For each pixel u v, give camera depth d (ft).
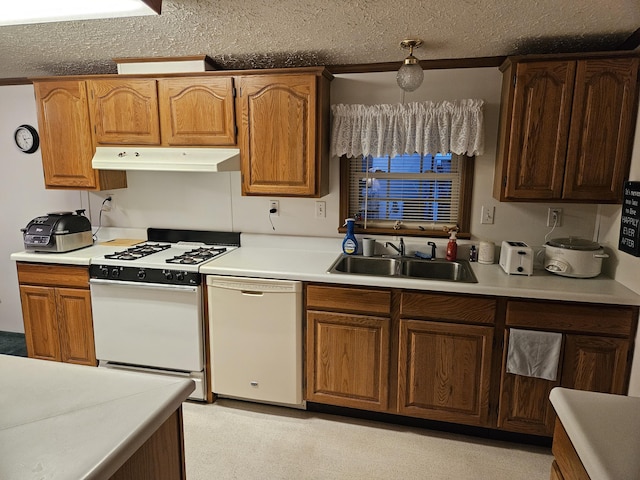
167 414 3.53
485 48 7.67
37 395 3.68
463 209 8.95
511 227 8.84
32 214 11.59
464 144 8.28
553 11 5.97
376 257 9.14
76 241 9.72
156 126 8.97
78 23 6.61
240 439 7.70
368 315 7.72
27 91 10.86
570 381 7.06
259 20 6.42
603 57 6.99
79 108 9.23
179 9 5.97
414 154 9.06
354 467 7.01
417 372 7.67
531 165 7.58
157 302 8.55
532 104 7.39
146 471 3.44
